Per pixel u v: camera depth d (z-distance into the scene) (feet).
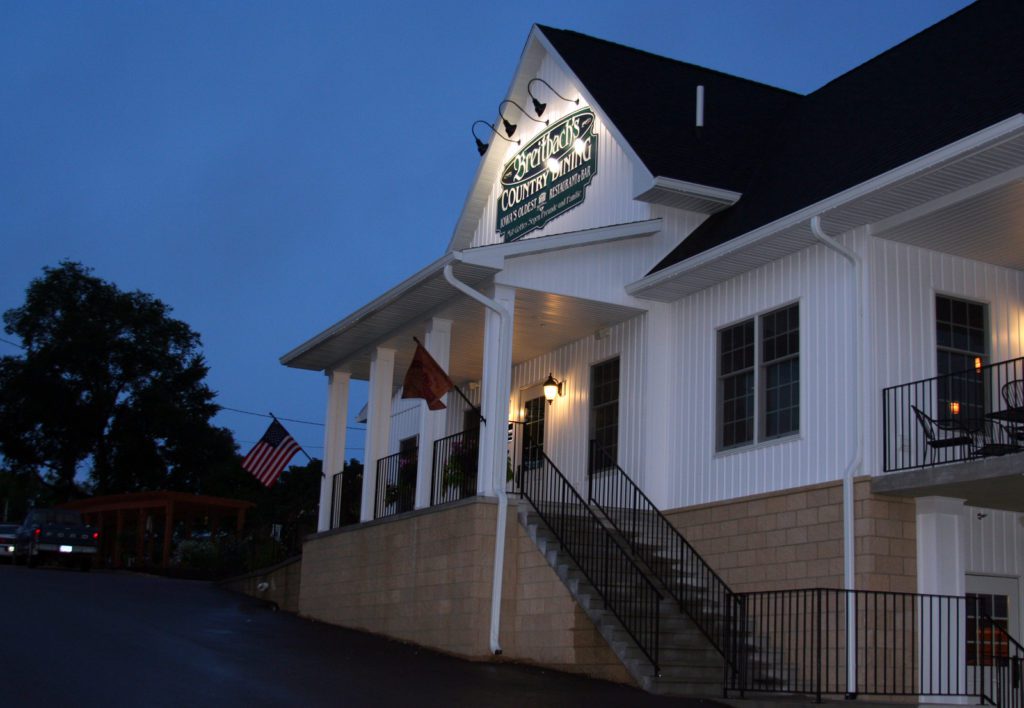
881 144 47.88
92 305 159.74
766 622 46.50
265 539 84.28
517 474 63.52
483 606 49.42
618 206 60.13
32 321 157.28
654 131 60.18
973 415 46.60
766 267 50.62
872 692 39.70
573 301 54.75
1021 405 44.83
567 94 66.18
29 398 152.46
